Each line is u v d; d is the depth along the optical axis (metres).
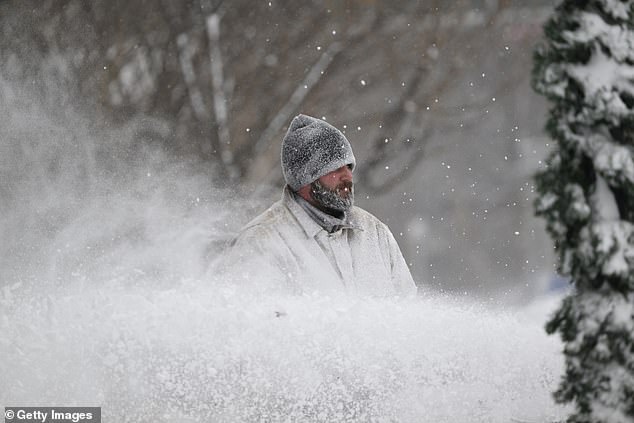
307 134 12.37
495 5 33.19
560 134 6.59
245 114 29.56
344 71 30.69
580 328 6.60
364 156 31.12
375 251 12.48
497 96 36.72
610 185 6.55
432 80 31.86
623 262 6.40
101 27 27.36
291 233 12.14
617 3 6.61
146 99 28.25
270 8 30.09
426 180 49.41
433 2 31.64
